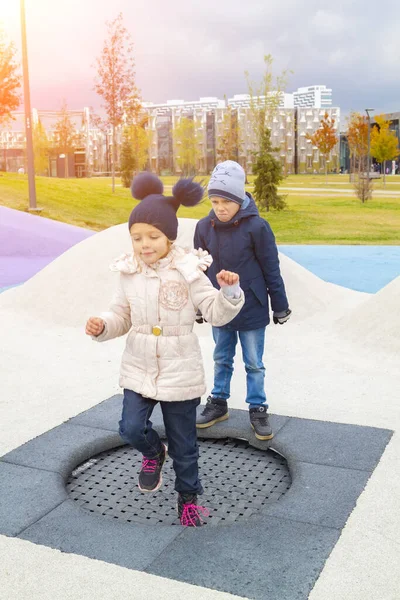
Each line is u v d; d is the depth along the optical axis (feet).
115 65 99.50
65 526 9.11
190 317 8.89
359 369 16.62
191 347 8.95
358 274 40.19
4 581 7.84
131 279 9.02
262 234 11.77
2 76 99.19
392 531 8.80
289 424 12.77
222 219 11.76
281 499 9.77
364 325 19.72
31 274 39.50
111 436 12.26
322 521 9.07
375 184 176.24
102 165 366.43
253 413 12.30
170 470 11.34
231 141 183.21
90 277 23.34
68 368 17.01
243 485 10.77
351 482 10.24
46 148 234.58
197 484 9.38
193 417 9.21
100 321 8.81
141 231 8.61
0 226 51.65
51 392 15.07
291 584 7.64
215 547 8.48
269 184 93.81
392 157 219.20
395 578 7.77
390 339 18.51
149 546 8.54
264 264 11.93
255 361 12.23
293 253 52.60
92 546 8.57
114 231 26.03
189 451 9.21
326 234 69.92
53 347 19.11
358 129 206.08
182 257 8.87
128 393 9.18
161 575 7.90
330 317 22.34
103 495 10.51
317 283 25.71
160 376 8.86
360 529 8.86
